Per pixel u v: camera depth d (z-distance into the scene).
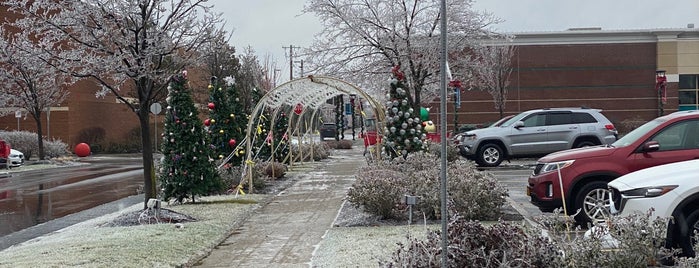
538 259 5.35
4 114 36.12
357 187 10.95
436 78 23.25
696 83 46.53
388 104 17.34
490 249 5.45
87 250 8.45
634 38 46.38
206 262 8.25
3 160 27.70
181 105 13.41
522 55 46.75
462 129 39.38
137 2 11.48
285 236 9.83
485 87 38.97
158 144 44.81
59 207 15.38
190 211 12.27
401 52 21.98
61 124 42.22
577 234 5.96
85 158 38.72
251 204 13.25
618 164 9.59
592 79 46.56
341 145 38.38
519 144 20.14
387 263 5.83
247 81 41.16
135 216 11.30
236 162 18.11
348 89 18.41
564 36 46.34
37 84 31.12
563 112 20.16
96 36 11.73
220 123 18.12
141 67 11.80
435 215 10.28
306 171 22.19
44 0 12.35
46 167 29.86
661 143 9.62
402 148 17.03
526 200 12.99
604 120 20.00
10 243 10.62
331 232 9.70
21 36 12.88
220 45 14.09
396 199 10.46
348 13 22.17
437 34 22.23
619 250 5.48
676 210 6.83
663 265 6.61
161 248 8.52
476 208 9.95
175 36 12.43
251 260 8.21
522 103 46.72
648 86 46.41
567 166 9.77
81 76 11.98
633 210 7.00
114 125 47.09
